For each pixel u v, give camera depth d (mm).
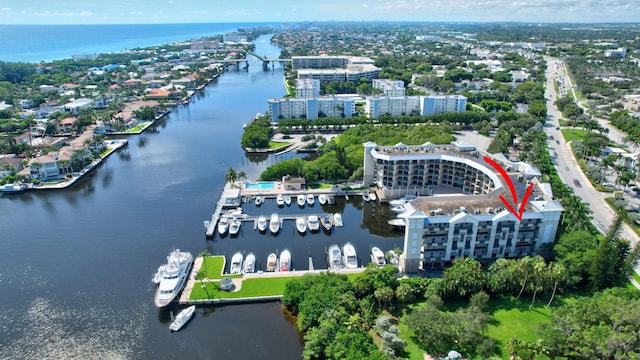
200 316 152000
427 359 127000
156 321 150750
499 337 135375
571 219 191000
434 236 171750
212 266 178750
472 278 151000
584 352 116125
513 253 179625
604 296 139875
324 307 140625
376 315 146125
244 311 153750
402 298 148750
